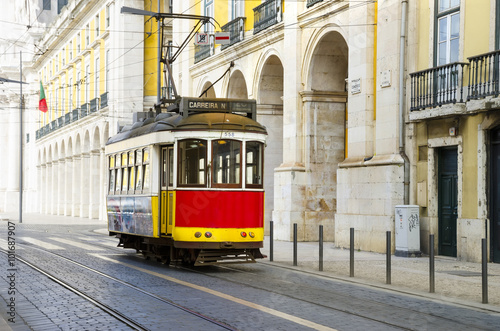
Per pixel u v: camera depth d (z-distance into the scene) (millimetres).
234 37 24453
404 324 7309
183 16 22312
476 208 13812
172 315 7801
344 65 20266
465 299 9195
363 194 16703
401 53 15711
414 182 15516
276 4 21578
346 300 9000
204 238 12008
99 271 12336
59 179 52219
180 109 12883
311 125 20094
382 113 16312
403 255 14891
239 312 7969
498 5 13250
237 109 13000
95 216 42719
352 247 11688
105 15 40156
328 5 18625
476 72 13297
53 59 54938
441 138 14758
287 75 20828
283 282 10891
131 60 36781
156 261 14539
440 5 15031
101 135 40656
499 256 13445
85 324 7352
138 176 13977
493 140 13656
